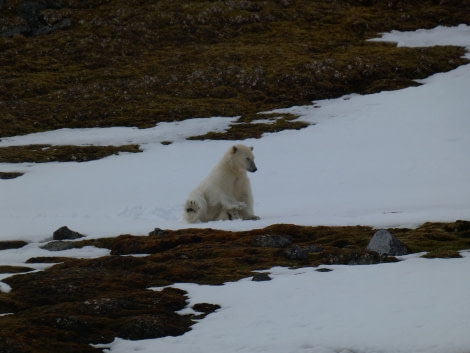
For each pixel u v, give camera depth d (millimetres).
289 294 39219
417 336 30422
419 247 51625
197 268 49062
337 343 30406
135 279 44969
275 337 31797
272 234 62219
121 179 129625
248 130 167250
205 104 190125
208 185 75500
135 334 33719
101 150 156375
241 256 52844
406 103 174625
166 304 38781
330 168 130000
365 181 118062
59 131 178875
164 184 123625
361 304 35844
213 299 39656
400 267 44062
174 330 34062
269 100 191750
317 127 164625
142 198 111000
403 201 93000
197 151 152500
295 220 73625
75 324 34781
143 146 160250
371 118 166250
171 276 46062
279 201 103438
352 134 155000
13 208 105625
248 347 30719
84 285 42969
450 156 130000
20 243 70125
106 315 36812
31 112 190125
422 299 35812
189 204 74750
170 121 180875
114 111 188500
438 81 191750
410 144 142250
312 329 32500
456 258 46281
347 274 43219
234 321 34938
